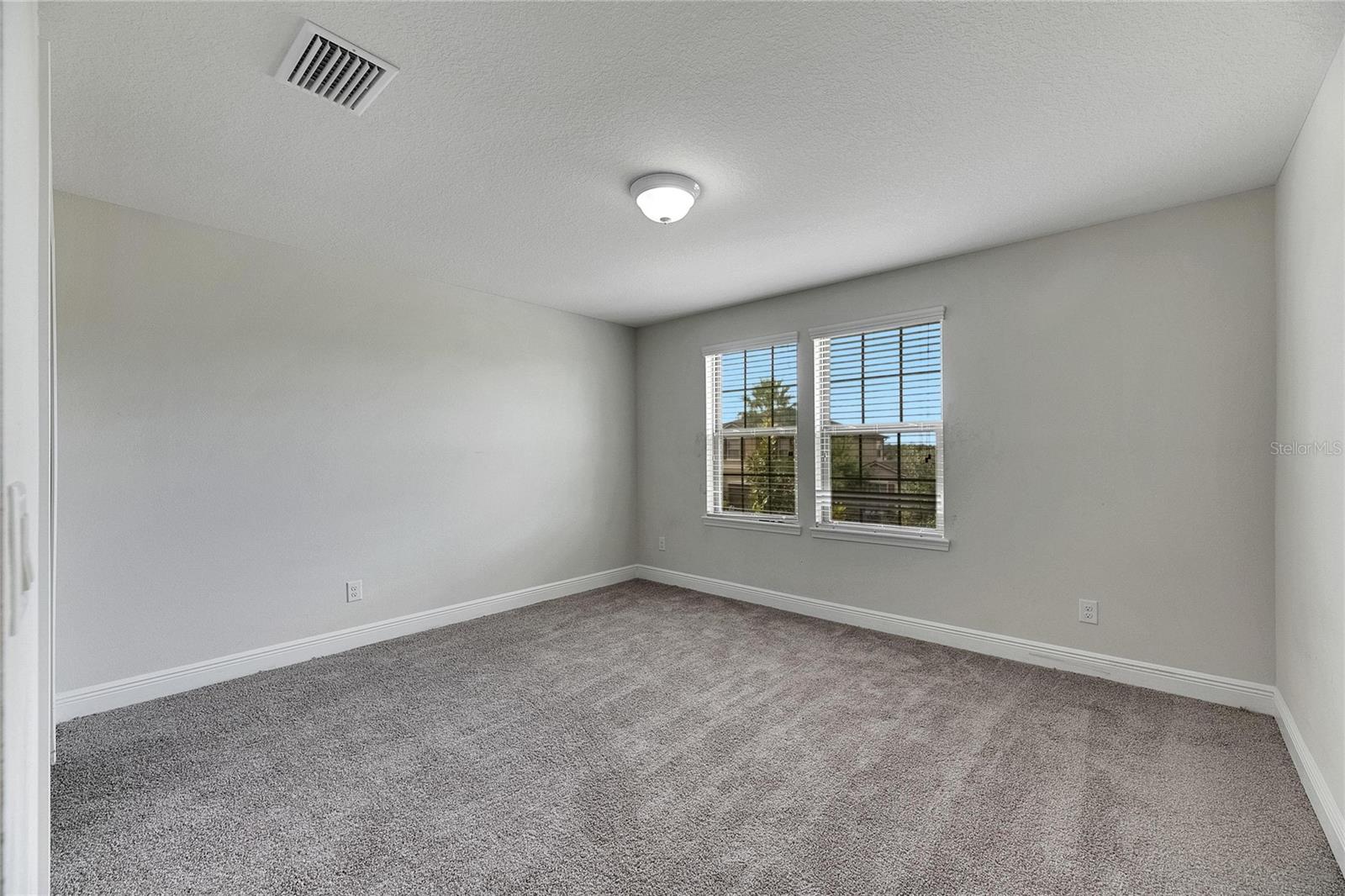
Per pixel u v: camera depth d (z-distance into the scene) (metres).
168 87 1.80
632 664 3.16
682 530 4.94
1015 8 1.49
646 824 1.82
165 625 2.78
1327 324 1.77
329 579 3.34
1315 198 1.89
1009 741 2.30
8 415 0.65
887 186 2.49
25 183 0.83
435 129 2.04
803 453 4.12
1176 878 1.57
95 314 2.60
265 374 3.11
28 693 0.87
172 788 2.02
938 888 1.54
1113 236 2.87
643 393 5.25
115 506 2.64
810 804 1.92
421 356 3.77
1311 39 1.58
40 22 1.49
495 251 3.29
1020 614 3.17
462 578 3.98
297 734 2.40
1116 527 2.87
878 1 1.46
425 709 2.62
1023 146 2.17
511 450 4.30
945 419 3.44
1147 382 2.79
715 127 2.04
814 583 4.07
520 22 1.53
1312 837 1.73
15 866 0.71
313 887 1.56
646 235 3.05
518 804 1.92
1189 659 2.69
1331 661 1.75
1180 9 1.49
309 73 1.73
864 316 3.79
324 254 3.32
